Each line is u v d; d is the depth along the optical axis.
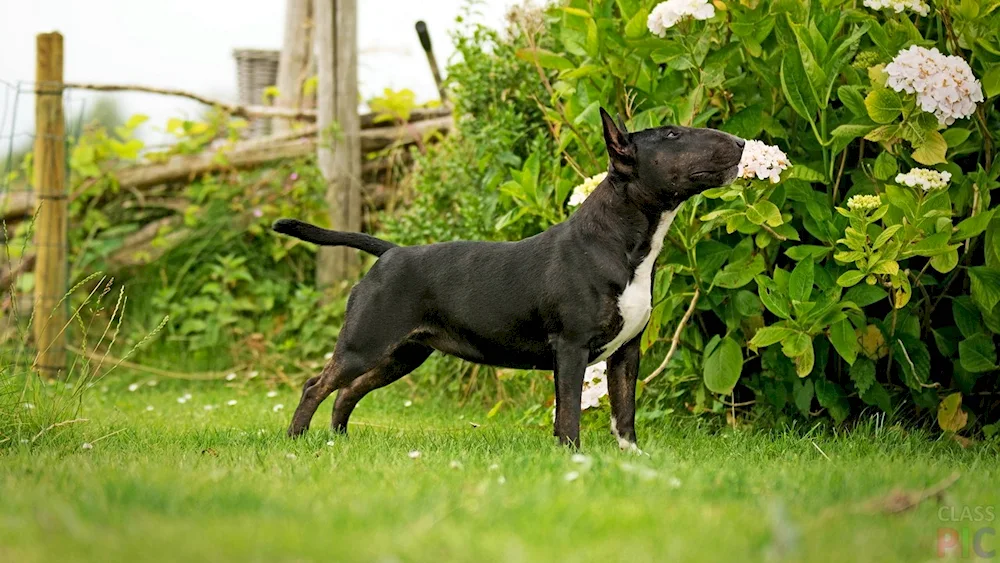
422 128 12.01
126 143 12.27
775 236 7.18
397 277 6.72
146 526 3.87
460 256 6.61
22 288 11.81
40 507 4.23
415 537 3.77
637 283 6.19
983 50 6.96
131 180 12.22
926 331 7.46
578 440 6.21
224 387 11.15
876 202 6.53
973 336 7.04
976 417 7.48
